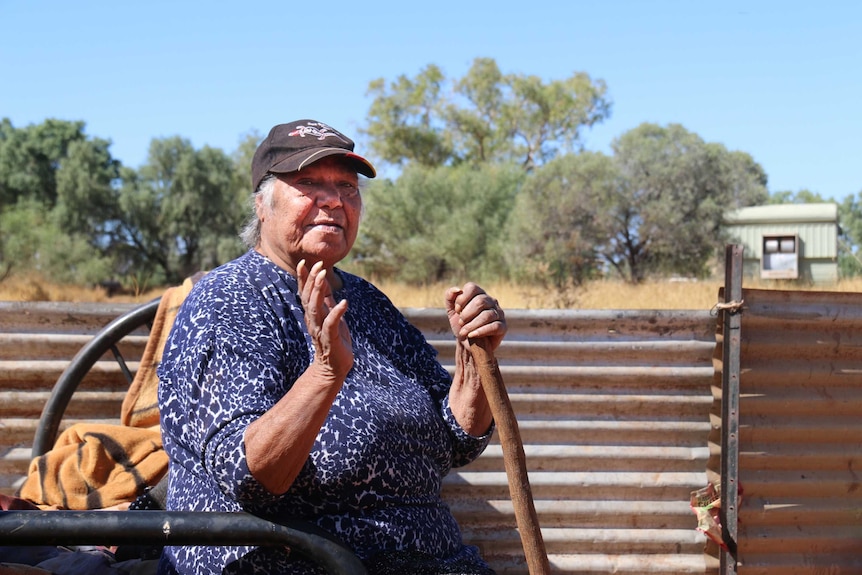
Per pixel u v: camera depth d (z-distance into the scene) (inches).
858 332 128.2
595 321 129.8
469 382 99.3
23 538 73.4
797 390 128.4
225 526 77.0
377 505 87.7
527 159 2236.7
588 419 130.6
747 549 129.4
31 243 1400.1
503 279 1032.2
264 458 74.8
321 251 93.7
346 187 96.7
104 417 130.1
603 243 1098.1
